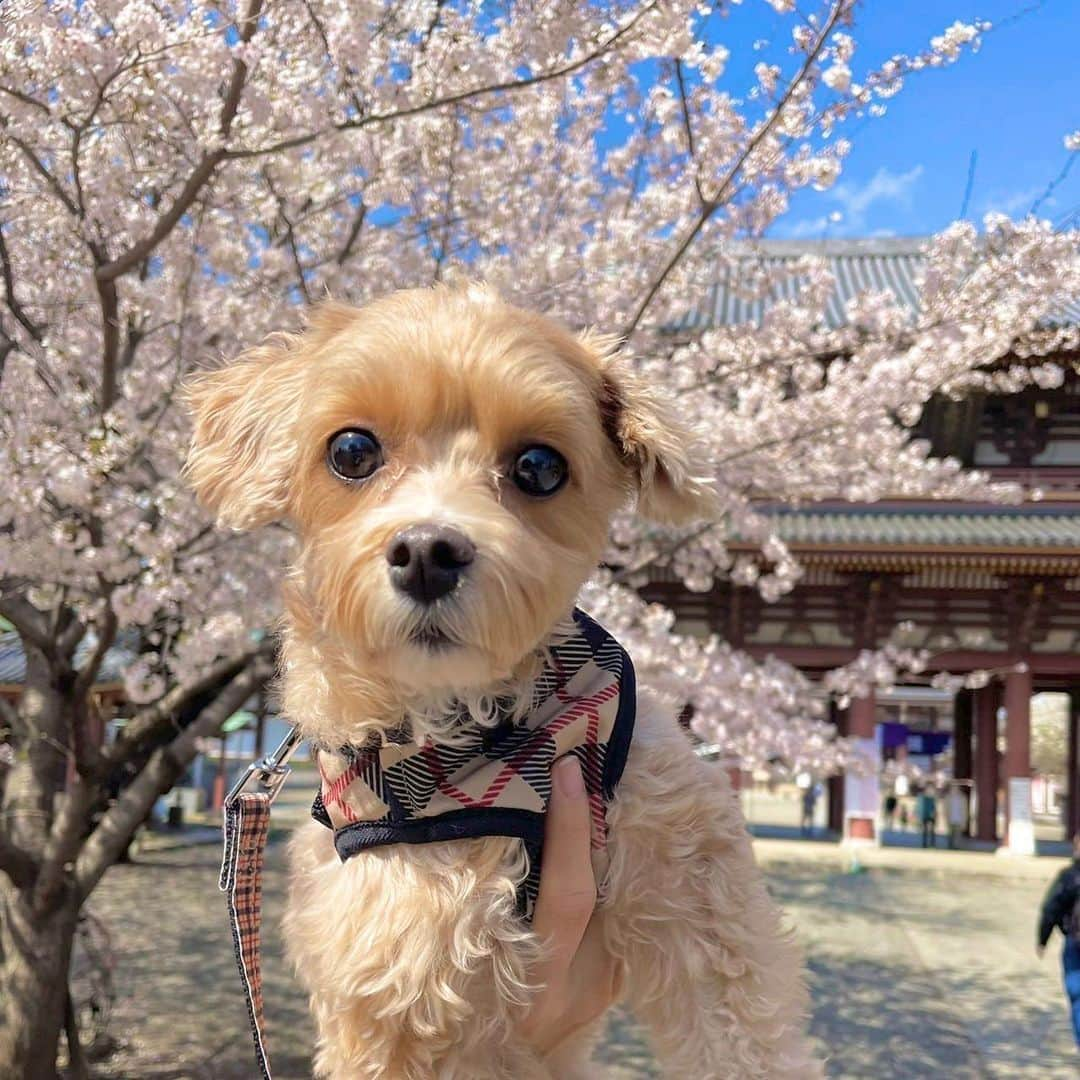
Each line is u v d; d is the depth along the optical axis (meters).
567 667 0.32
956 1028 1.53
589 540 0.32
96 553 0.84
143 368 1.01
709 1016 0.31
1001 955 2.04
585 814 0.31
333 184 1.02
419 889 0.29
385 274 1.17
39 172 0.82
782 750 1.51
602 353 0.36
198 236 0.98
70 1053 1.03
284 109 0.87
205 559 0.99
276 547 1.05
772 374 1.34
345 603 0.29
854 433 1.34
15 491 0.79
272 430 0.34
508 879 0.30
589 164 1.27
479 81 0.92
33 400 0.98
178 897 2.42
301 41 0.90
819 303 1.36
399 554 0.27
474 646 0.28
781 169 1.11
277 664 0.45
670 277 1.16
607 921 0.33
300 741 0.39
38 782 1.02
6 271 0.86
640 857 0.32
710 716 1.45
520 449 0.30
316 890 0.33
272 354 0.38
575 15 0.90
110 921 2.11
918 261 4.32
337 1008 0.30
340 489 0.30
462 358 0.29
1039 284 1.20
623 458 0.35
